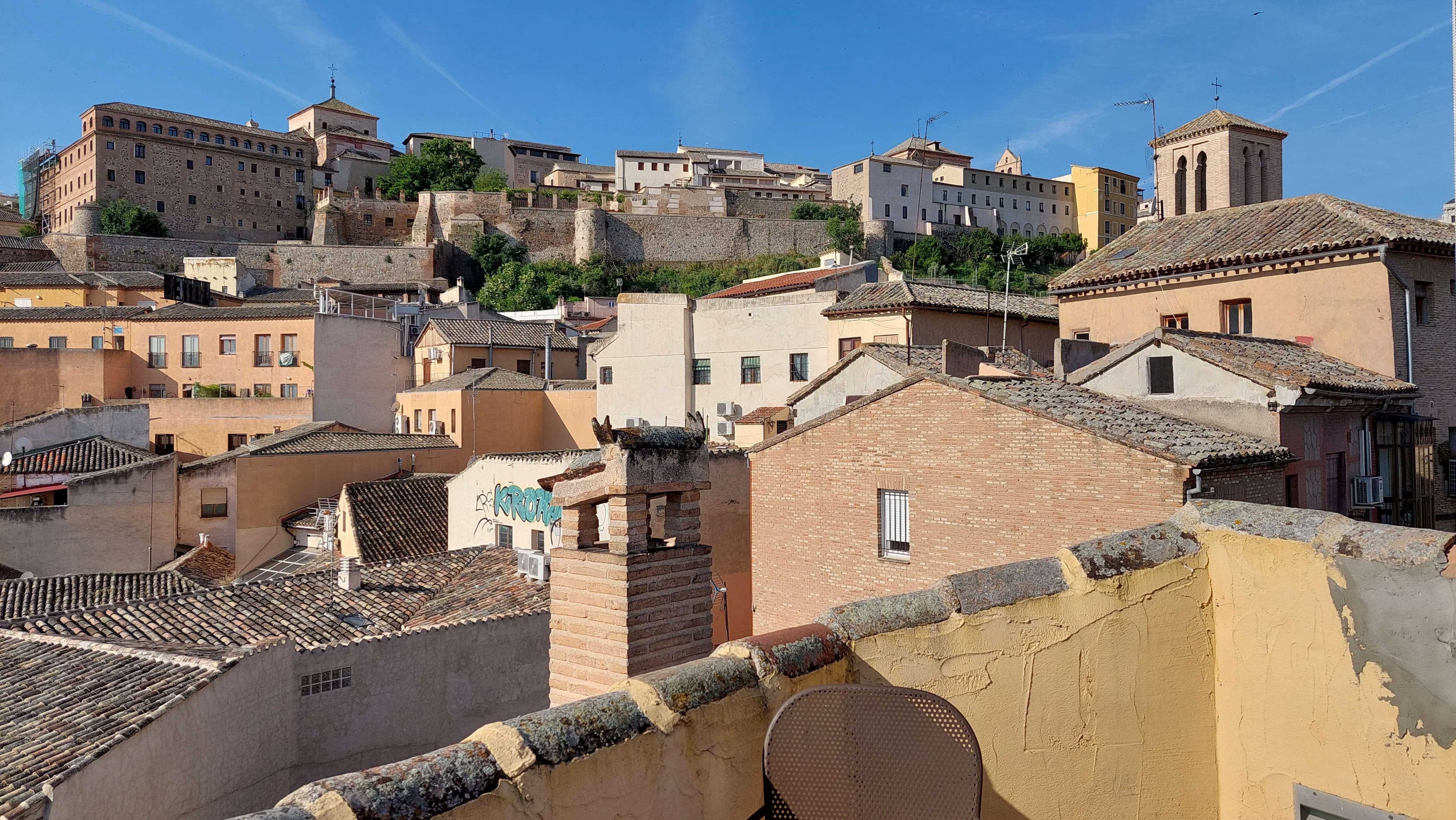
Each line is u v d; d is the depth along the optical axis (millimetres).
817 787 3910
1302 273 21219
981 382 15695
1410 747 4781
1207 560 5668
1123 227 119062
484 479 28578
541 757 3322
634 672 7102
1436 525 20250
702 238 106875
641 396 41625
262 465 35844
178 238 102625
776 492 18250
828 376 25234
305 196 114250
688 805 3799
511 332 57188
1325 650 5137
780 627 18062
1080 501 13766
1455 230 22391
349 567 21578
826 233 107562
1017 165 125750
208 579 31750
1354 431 17703
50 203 112500
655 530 15078
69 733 13203
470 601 21234
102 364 52688
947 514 15477
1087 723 5125
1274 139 29172
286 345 52844
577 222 104375
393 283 89125
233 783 15344
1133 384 17688
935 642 4672
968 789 3871
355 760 17703
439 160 113438
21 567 32031
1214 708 5625
